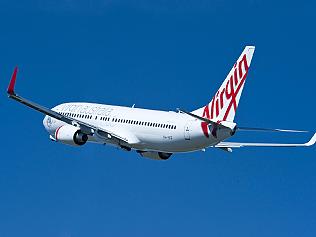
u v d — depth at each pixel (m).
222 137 173.88
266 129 170.62
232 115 173.38
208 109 177.38
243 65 172.75
